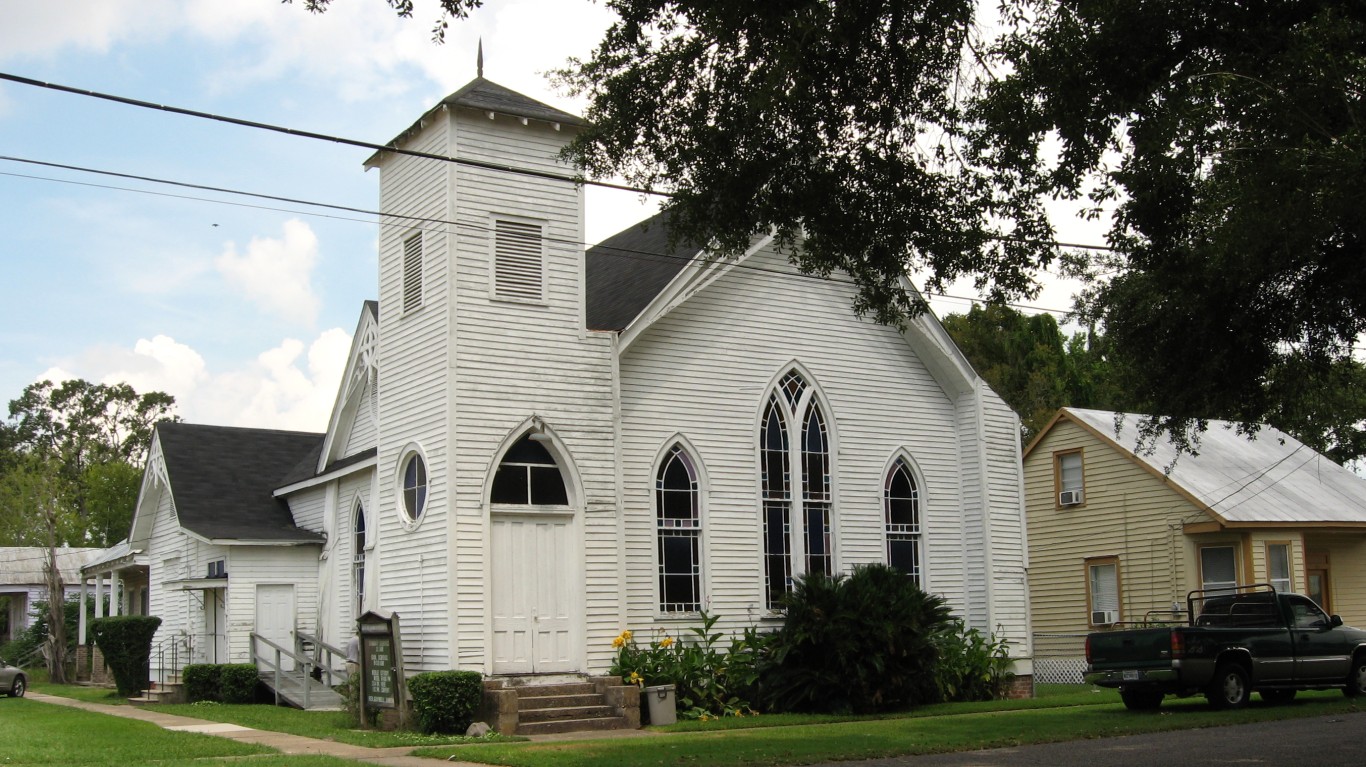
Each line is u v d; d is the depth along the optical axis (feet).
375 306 83.61
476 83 73.77
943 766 47.11
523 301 71.00
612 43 51.75
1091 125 47.96
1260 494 105.29
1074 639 112.47
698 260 77.71
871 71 50.08
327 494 89.10
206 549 93.15
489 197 70.79
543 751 53.06
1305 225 42.04
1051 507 116.57
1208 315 55.06
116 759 51.26
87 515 207.10
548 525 70.38
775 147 51.72
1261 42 46.88
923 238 52.80
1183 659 66.80
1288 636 71.41
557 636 69.31
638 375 76.33
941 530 87.56
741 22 47.98
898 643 72.59
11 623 174.29
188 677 86.43
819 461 83.30
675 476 77.36
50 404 274.98
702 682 71.92
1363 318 53.67
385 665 65.67
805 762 49.44
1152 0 46.62
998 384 169.27
